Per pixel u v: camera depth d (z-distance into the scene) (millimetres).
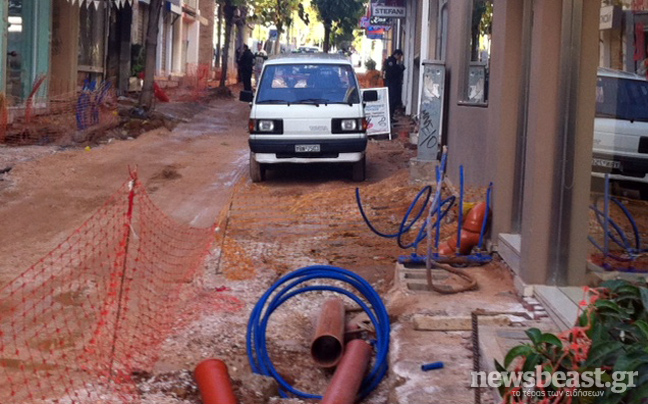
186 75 39938
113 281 7730
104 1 24797
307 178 15117
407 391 5227
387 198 12406
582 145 6738
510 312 6555
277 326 7062
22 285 7746
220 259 8984
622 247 6570
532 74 7020
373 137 20766
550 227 6844
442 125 13688
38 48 19844
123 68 28281
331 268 6727
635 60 6520
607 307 3955
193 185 14203
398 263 8258
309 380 6156
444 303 6871
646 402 3549
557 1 6699
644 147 6480
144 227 10578
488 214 8586
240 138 21500
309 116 14172
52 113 19391
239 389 5633
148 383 5559
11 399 5094
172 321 6918
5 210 11188
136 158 16500
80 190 12852
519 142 8406
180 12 42438
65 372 5633
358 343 6168
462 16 11812
